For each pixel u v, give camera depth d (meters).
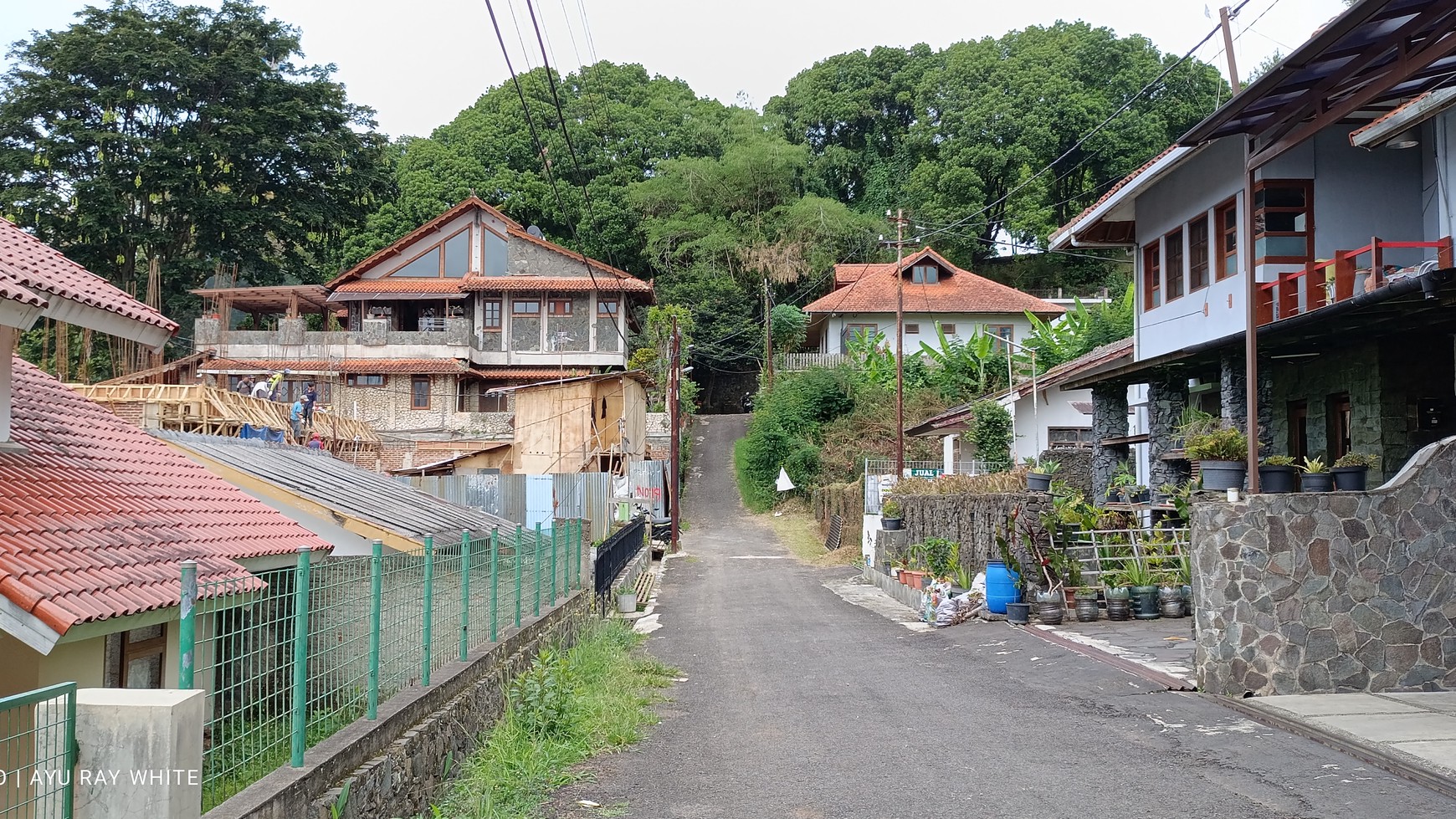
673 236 58.62
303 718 5.41
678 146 65.25
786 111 73.88
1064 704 10.20
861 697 11.13
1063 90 58.81
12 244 9.62
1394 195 15.56
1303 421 17.27
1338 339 14.55
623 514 31.73
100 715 4.04
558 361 43.84
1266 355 16.02
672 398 35.06
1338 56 8.84
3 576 6.16
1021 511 16.89
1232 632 9.95
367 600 6.72
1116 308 44.22
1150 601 15.41
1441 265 11.96
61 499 8.29
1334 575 9.96
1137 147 56.34
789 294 60.09
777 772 8.06
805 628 17.41
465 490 28.97
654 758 8.64
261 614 5.71
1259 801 6.88
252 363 40.81
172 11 44.84
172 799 4.04
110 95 40.56
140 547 7.85
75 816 4.01
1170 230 18.81
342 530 12.65
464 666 8.57
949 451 37.50
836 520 34.06
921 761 8.23
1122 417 23.06
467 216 44.97
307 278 49.44
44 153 39.56
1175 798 7.01
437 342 42.06
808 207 59.25
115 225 40.91
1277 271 15.41
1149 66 59.19
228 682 5.55
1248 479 11.67
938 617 16.56
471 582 9.59
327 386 41.22
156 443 11.96
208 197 43.00
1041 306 51.62
